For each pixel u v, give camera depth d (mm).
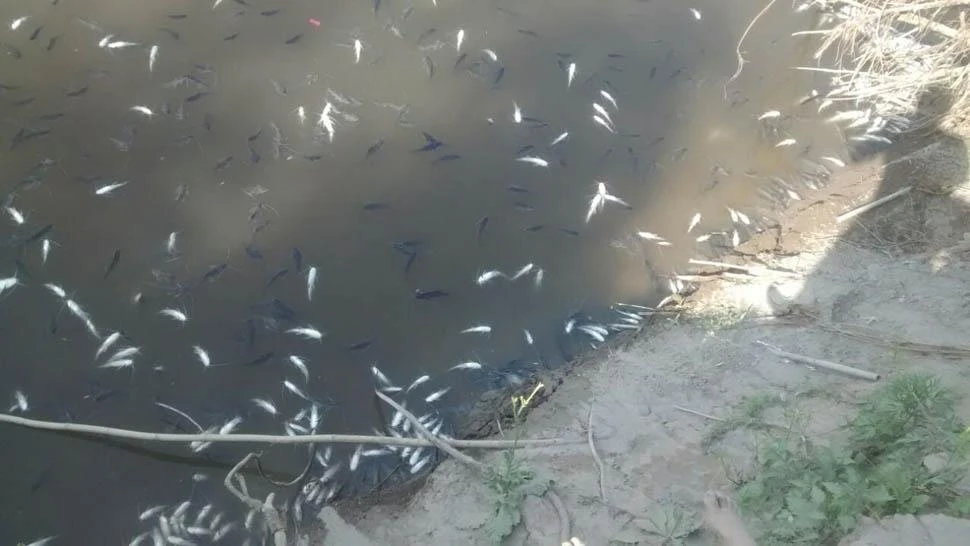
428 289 2949
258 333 2846
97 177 3199
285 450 2617
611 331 2830
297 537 2436
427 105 3434
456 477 2477
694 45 3684
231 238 3062
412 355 2803
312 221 3111
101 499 2559
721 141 3342
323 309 2898
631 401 2604
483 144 3324
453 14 3775
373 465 2568
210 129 3352
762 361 2648
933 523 1876
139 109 3396
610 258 3018
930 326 2648
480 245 3055
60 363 2787
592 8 3818
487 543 2311
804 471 2158
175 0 3807
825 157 3287
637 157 3289
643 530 2254
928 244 2910
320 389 2732
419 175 3236
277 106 3428
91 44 3613
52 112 3381
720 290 2900
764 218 3105
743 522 2152
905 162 3189
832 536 1985
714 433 2471
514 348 2812
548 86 3510
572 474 2434
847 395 2496
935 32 3609
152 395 2729
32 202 3125
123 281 2953
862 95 3459
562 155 3289
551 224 3105
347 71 3543
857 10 3723
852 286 2818
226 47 3627
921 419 2197
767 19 3799
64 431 2664
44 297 2910
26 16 3699
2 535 2496
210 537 2473
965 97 3258
